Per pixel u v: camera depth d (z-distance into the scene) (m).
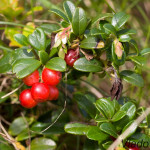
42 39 0.20
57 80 0.20
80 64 0.21
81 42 0.21
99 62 0.21
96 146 0.22
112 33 0.20
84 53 0.21
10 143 0.24
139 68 0.24
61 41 0.20
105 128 0.20
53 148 0.23
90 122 0.24
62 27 0.22
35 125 0.24
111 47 0.21
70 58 0.21
